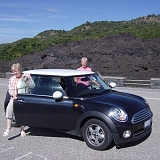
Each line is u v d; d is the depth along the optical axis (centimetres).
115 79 1717
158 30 5409
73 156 518
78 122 561
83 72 661
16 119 636
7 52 5191
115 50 3052
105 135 530
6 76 2250
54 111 588
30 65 3047
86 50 3192
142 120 544
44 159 508
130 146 565
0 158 515
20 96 630
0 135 664
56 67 2692
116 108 530
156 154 520
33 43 5353
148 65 2486
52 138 635
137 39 3466
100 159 500
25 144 596
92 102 556
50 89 612
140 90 1495
